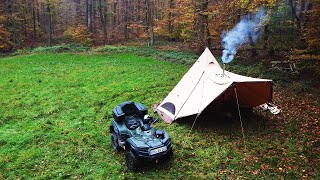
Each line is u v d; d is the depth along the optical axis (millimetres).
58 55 28500
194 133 11102
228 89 12062
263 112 13195
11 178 8391
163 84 17672
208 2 26766
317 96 15125
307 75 18453
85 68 22453
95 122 12281
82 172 8617
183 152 9648
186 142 10367
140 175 8422
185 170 8672
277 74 18641
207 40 27953
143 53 28516
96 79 19109
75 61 25453
